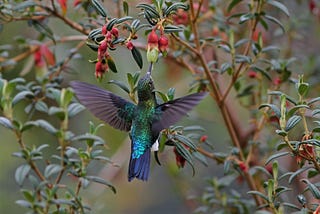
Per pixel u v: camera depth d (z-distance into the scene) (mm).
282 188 4957
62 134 4988
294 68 5309
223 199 5199
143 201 5797
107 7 5195
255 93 5230
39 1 5129
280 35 5309
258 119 5230
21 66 5375
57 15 5105
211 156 5113
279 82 5125
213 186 5215
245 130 5301
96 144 5004
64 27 5367
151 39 4887
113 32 4898
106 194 5520
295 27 5309
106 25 4898
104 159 5004
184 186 5336
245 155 5242
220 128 5559
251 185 5109
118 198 5551
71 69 5199
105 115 4918
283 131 4898
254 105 5223
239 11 5309
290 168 5297
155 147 4922
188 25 5105
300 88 4926
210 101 5453
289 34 5305
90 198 5328
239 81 5172
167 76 5426
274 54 5305
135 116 4918
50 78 5160
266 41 5328
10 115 4984
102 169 5406
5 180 5508
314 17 5352
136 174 4906
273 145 5227
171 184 5469
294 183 5293
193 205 5336
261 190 5203
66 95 4988
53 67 5172
